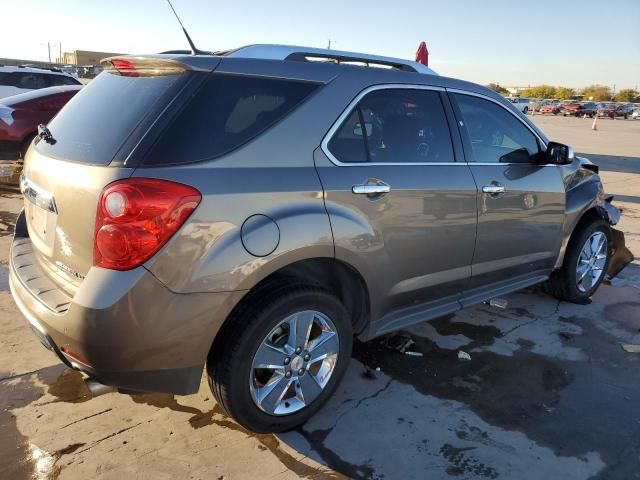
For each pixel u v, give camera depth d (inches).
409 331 154.9
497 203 137.8
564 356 143.0
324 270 113.2
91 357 84.4
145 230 82.5
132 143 86.8
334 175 104.2
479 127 139.2
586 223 173.8
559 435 109.5
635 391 127.0
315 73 107.5
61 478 92.2
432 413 115.2
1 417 107.6
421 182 119.0
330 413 113.9
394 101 119.5
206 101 92.4
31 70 545.3
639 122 1873.8
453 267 131.7
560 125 1435.8
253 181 93.0
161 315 84.7
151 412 111.7
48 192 97.0
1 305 158.6
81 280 89.7
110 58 105.5
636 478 98.2
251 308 94.6
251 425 100.7
